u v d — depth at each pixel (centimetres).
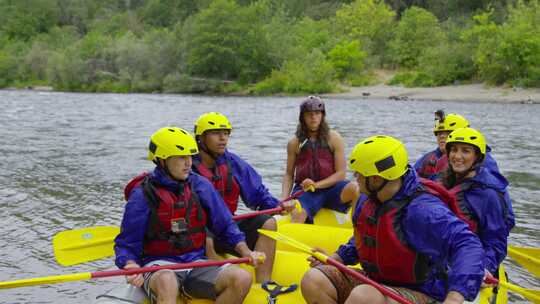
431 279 296
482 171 369
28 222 674
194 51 4591
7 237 616
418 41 4322
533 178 942
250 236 423
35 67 6084
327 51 4572
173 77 4650
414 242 282
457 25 4847
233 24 4509
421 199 282
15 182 898
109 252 410
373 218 294
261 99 3466
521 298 472
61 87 5300
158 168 337
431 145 1304
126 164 1069
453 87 3406
